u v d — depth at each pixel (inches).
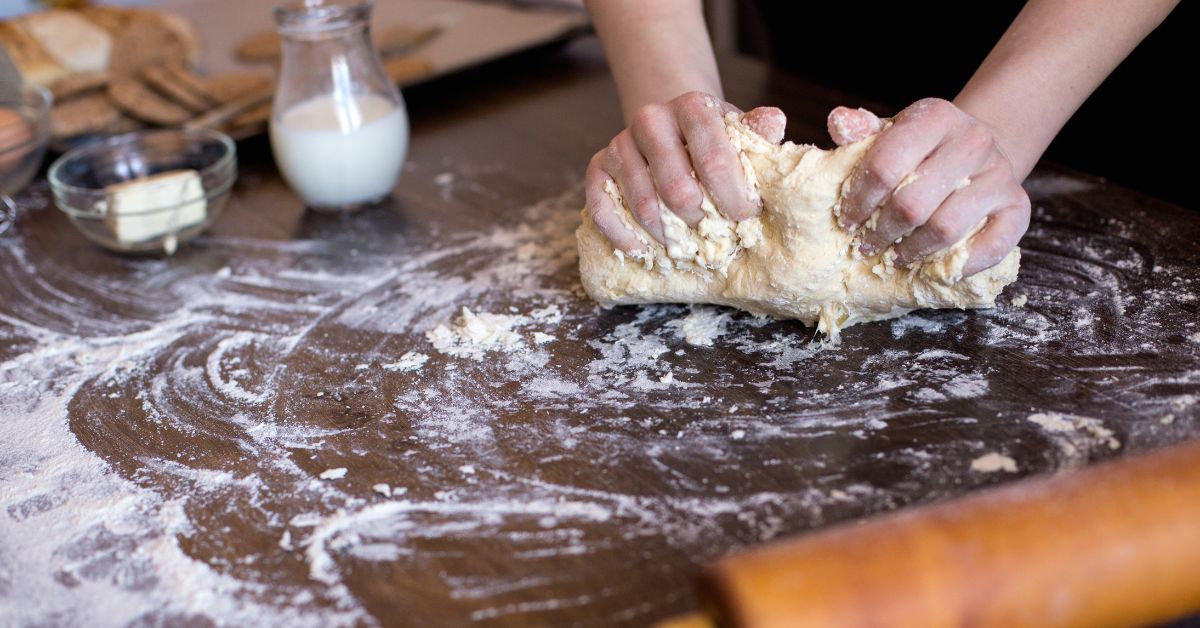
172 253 43.2
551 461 28.6
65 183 44.8
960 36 57.0
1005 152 33.6
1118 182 50.6
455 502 27.5
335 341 35.7
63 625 24.5
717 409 30.2
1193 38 46.6
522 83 57.9
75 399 33.6
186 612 24.6
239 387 33.5
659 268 33.9
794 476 27.2
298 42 43.8
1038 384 29.7
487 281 38.6
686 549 25.1
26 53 56.7
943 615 18.8
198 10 74.5
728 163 31.1
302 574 25.5
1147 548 19.2
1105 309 32.9
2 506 28.9
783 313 33.8
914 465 27.1
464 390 32.3
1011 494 20.6
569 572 24.8
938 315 33.7
